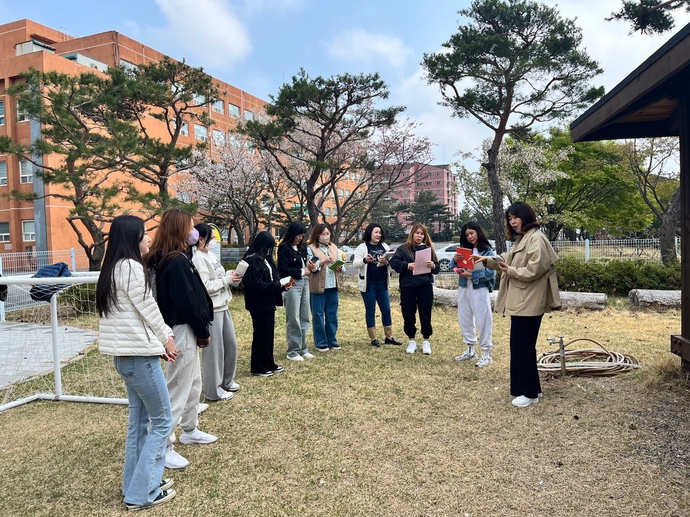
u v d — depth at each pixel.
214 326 4.24
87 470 3.14
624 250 13.30
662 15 9.93
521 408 3.96
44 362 5.78
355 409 4.04
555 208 26.62
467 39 13.17
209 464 3.15
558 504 2.60
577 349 5.57
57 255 16.20
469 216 66.75
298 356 5.66
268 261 4.95
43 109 11.38
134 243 2.63
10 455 3.38
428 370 5.17
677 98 4.29
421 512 2.56
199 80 16.19
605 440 3.31
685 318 4.38
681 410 3.72
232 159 19.69
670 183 22.41
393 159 18.50
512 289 4.03
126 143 11.05
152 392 2.64
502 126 14.44
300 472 3.02
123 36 28.48
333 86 13.25
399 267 5.93
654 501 2.59
